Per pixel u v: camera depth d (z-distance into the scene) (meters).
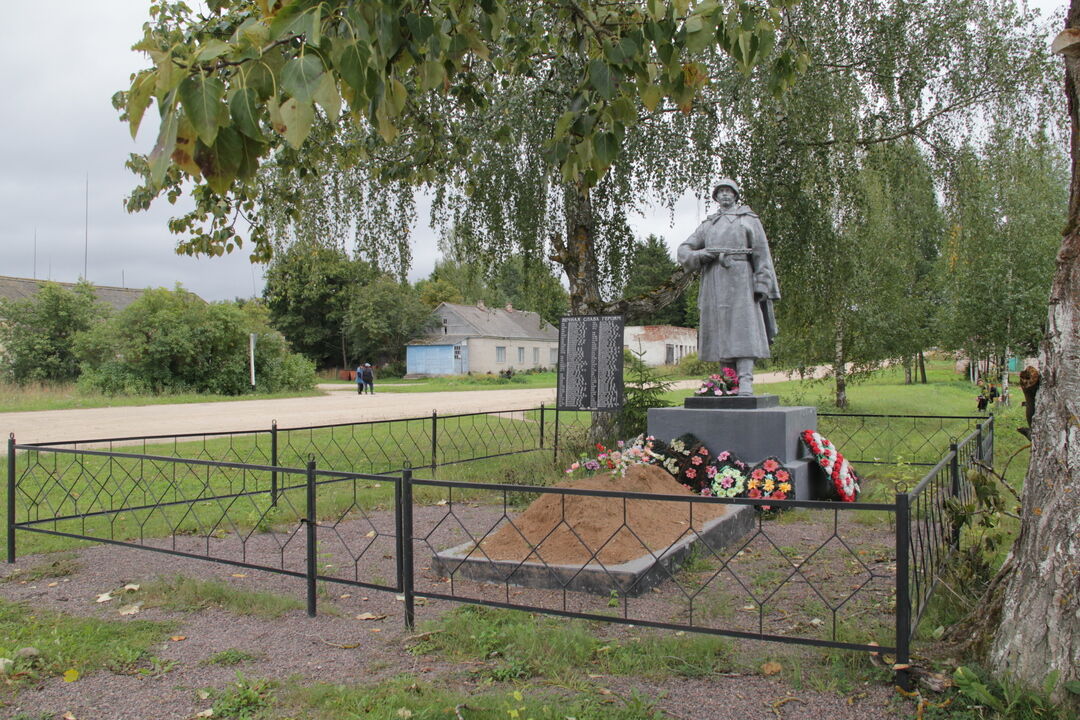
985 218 12.17
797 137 11.05
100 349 29.28
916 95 10.75
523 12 5.87
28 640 4.18
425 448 13.22
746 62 3.57
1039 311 17.77
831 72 10.59
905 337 19.02
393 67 3.20
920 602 3.95
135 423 17.91
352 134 9.37
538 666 3.74
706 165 11.14
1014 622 3.31
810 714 3.20
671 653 3.86
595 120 3.69
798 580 5.20
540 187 11.45
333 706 3.33
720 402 8.41
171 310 29.72
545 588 5.07
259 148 2.32
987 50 10.67
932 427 14.99
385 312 54.06
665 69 3.62
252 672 3.76
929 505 4.79
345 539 6.85
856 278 12.86
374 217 12.30
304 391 33.31
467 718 3.16
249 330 32.00
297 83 2.14
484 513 7.86
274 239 12.35
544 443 13.82
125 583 5.43
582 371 10.56
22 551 6.38
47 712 3.33
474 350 54.66
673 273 12.54
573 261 12.14
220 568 5.84
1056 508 3.28
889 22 10.46
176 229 8.60
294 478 10.38
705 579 5.24
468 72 6.60
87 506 8.23
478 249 12.49
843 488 8.05
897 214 12.36
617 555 5.19
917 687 3.35
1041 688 3.14
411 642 4.13
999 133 10.96
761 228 8.88
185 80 2.10
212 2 5.78
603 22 4.05
